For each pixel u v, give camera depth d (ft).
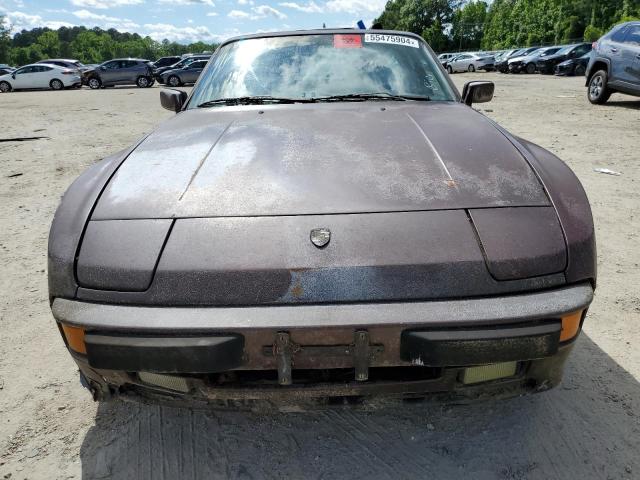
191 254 4.64
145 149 6.29
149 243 4.76
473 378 4.87
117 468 5.71
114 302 4.64
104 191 5.46
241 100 8.04
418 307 4.38
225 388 4.80
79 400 6.88
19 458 5.88
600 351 7.55
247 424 6.32
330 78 8.31
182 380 4.89
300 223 4.77
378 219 4.79
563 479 5.35
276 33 9.33
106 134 28.53
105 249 4.81
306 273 4.48
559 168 5.80
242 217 4.87
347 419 6.35
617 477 5.34
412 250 4.57
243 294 4.49
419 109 7.38
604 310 8.65
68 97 58.59
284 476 5.52
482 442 5.89
